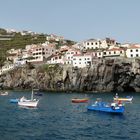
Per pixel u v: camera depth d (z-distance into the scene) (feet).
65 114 240.73
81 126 180.96
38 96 435.53
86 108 286.05
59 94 478.59
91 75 534.78
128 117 223.71
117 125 185.88
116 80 546.67
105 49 643.45
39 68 588.50
